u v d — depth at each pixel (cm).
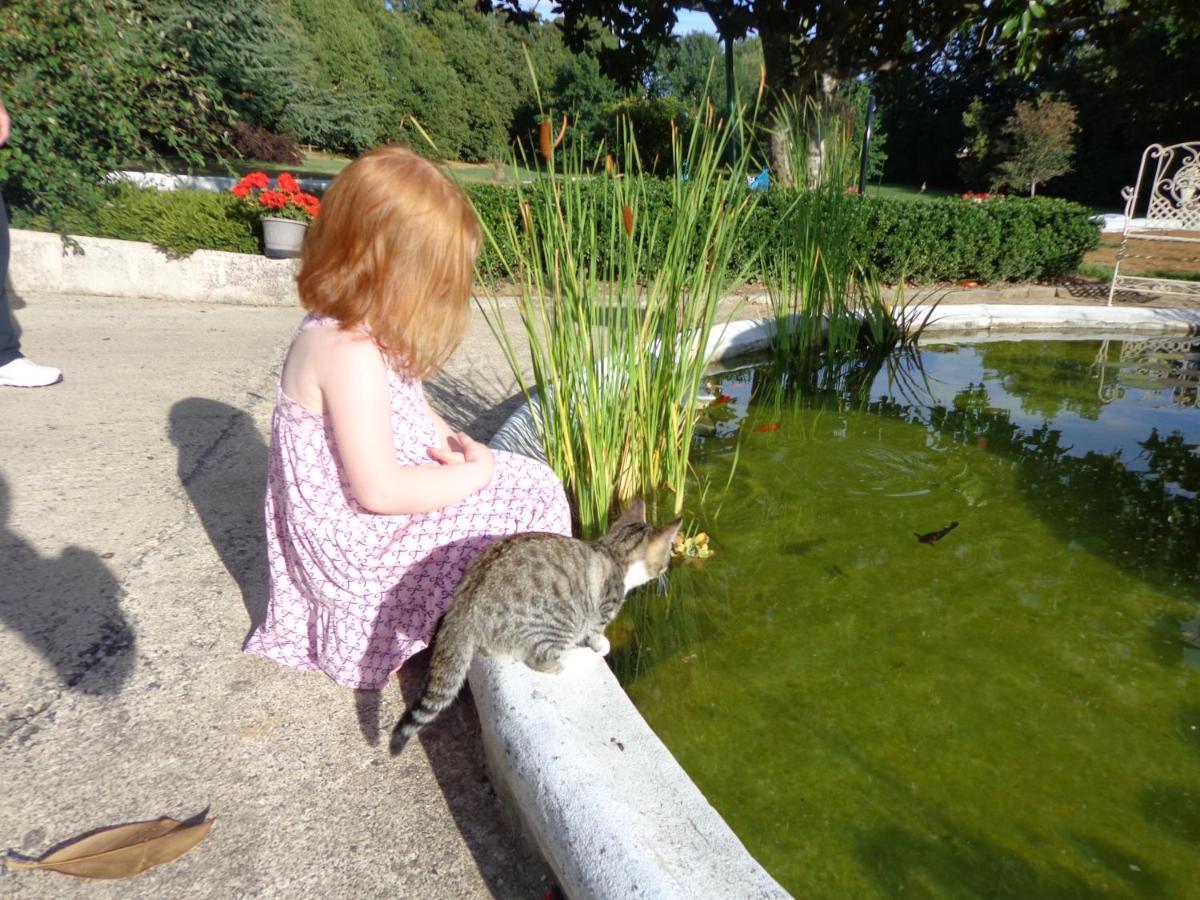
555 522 215
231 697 196
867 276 691
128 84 724
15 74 646
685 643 243
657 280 299
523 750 153
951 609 261
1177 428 437
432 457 190
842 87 1073
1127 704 216
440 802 171
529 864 157
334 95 2395
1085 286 909
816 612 259
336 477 175
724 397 488
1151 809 181
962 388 516
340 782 173
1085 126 2477
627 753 156
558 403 290
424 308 163
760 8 999
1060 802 183
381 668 199
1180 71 2197
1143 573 284
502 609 173
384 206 153
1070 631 249
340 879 150
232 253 680
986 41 973
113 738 180
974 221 884
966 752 199
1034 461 388
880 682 225
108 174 766
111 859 148
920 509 334
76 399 405
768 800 183
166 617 227
